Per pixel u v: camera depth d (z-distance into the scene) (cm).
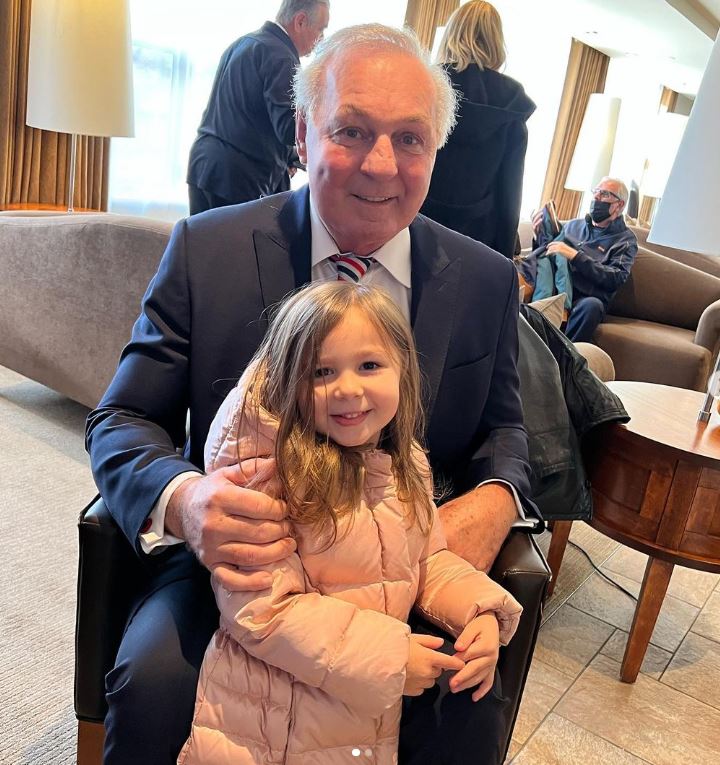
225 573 83
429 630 100
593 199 408
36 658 150
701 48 697
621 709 164
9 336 264
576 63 750
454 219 229
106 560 99
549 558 206
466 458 128
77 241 231
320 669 79
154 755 86
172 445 109
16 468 223
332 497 86
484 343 124
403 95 104
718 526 163
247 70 257
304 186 121
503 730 98
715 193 165
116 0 265
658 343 368
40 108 274
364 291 90
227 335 112
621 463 176
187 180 287
